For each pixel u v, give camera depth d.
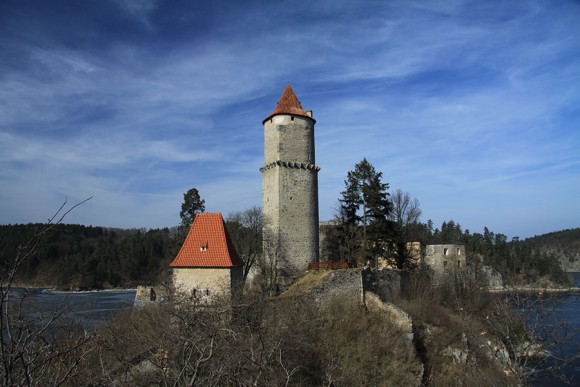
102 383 10.95
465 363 29.70
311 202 42.88
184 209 60.16
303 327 27.67
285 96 44.28
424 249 64.19
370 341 30.02
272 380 14.31
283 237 41.09
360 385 27.05
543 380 31.61
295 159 42.66
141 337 18.81
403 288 40.56
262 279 39.28
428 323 35.38
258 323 22.73
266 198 43.00
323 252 55.91
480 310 37.19
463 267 59.41
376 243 46.56
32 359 7.23
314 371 25.67
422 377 30.27
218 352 12.53
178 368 11.71
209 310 19.27
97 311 38.50
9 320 7.17
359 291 34.72
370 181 46.56
